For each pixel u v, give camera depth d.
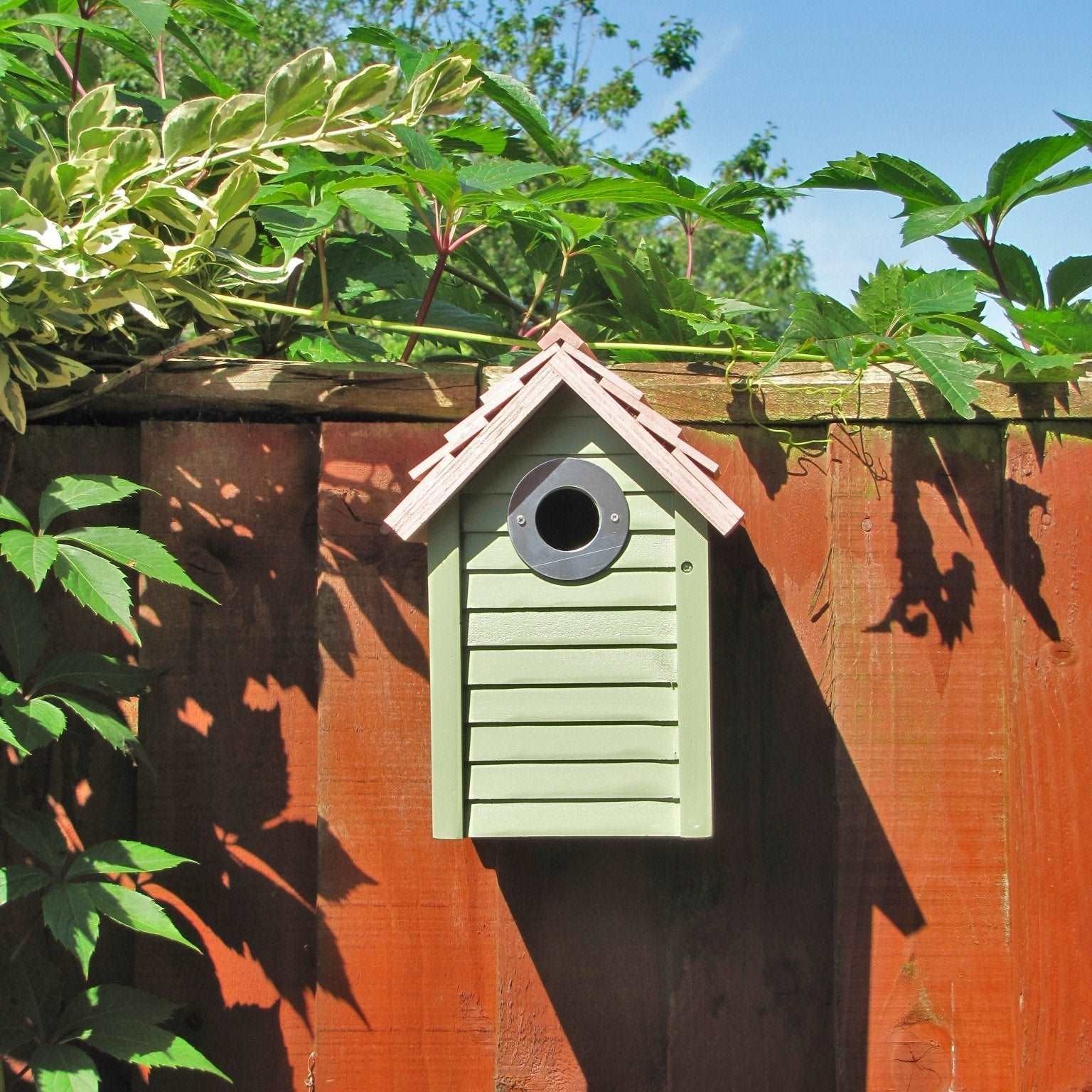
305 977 1.93
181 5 2.24
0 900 1.68
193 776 1.93
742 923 1.90
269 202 1.98
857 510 1.91
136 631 1.86
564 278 2.46
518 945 1.90
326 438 1.94
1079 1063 1.85
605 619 1.70
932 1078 1.87
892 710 1.90
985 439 1.91
